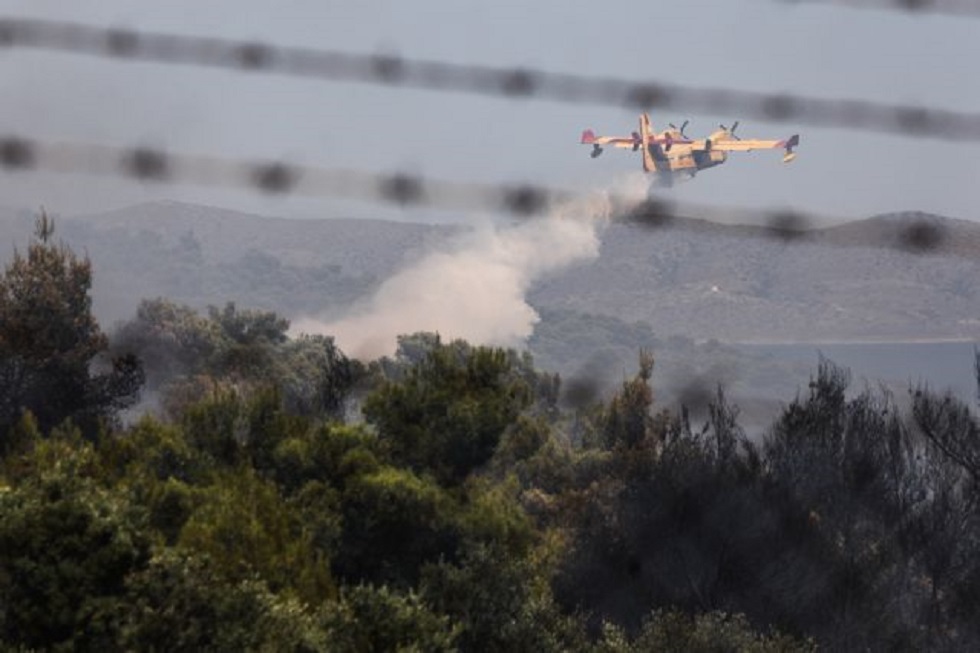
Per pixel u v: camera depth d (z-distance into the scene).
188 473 126.62
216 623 87.81
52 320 156.38
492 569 116.81
